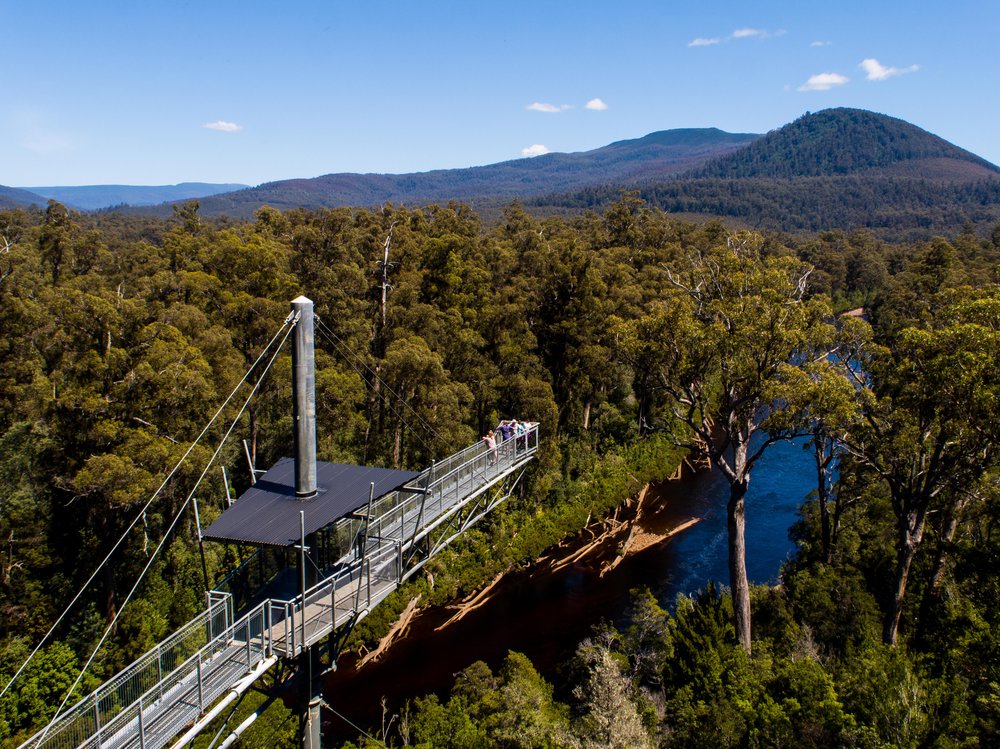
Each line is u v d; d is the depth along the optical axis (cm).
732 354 3438
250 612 1791
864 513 4216
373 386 4931
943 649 2811
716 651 2784
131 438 3262
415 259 5875
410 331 4981
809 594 3378
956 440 2958
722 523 5881
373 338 5169
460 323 5319
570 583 5012
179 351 3578
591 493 5816
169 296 4588
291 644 1819
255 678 1759
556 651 4153
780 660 2756
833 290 13050
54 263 6181
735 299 3569
